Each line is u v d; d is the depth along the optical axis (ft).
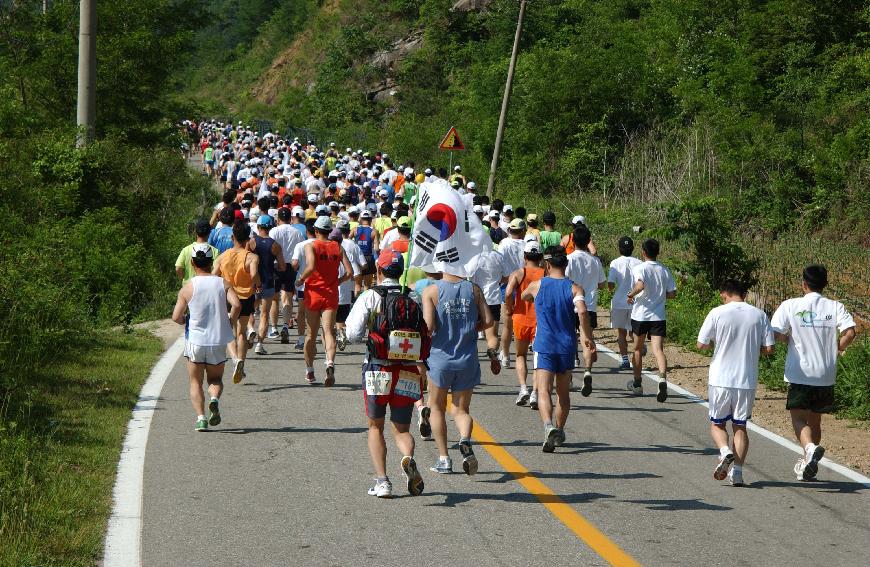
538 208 104.68
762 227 83.05
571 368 30.73
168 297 58.03
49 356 40.09
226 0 407.44
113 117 86.07
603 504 25.41
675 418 36.06
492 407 36.73
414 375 25.03
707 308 57.41
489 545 22.02
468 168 131.85
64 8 86.33
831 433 34.50
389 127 173.88
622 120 113.91
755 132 91.20
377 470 25.26
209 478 26.63
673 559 21.48
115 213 60.29
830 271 65.26
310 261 38.27
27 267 44.34
